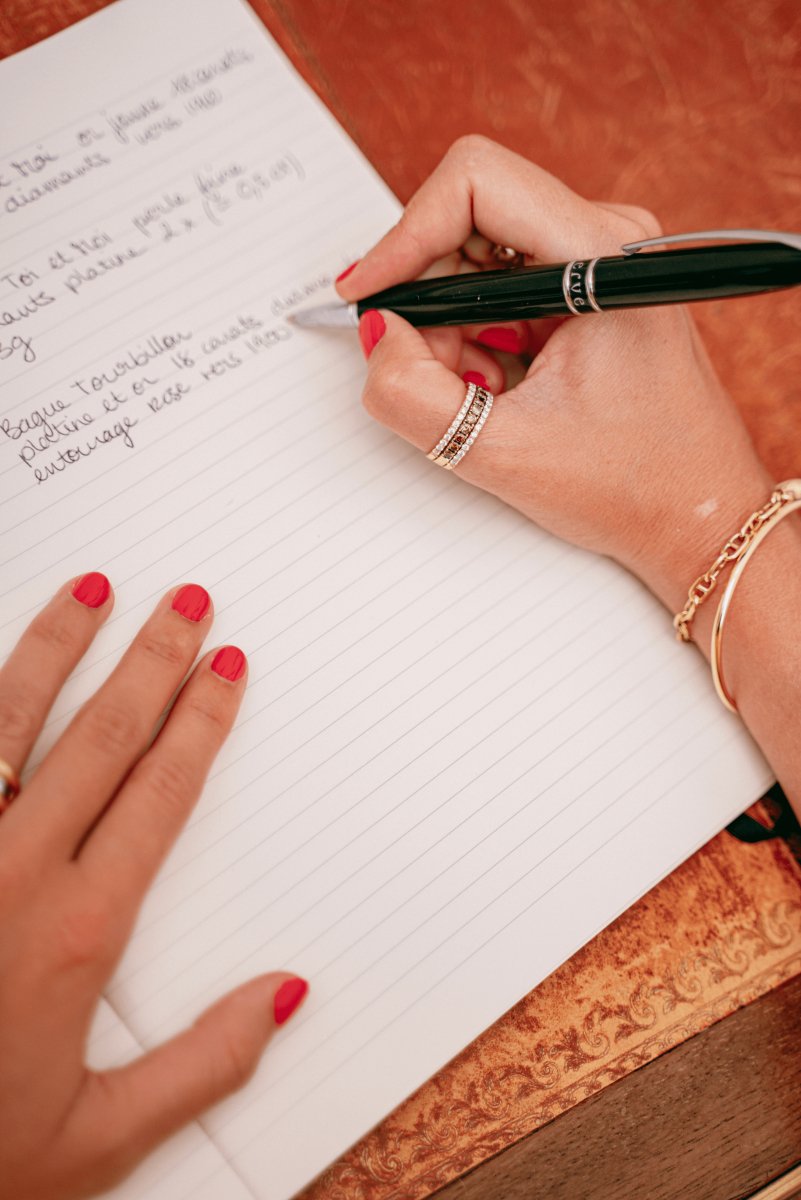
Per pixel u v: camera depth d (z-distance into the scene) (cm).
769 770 57
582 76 67
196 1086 45
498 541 59
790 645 54
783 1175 51
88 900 45
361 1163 50
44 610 53
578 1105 52
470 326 60
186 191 60
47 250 58
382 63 65
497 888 53
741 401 63
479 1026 51
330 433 58
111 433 56
